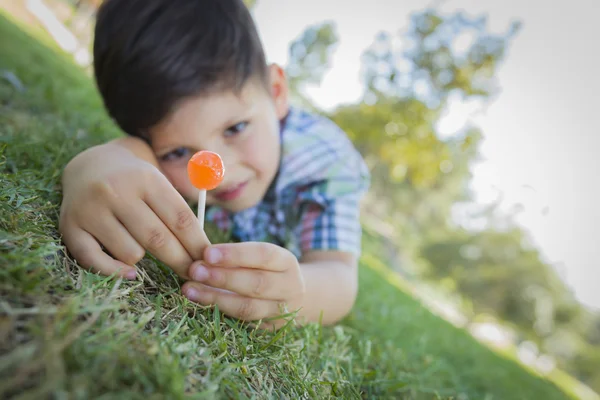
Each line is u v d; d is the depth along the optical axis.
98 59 0.46
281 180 0.51
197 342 0.23
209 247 0.28
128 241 0.27
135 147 0.39
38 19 1.94
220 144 0.43
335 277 0.41
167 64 0.41
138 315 0.22
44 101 0.64
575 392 1.36
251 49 0.46
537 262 4.49
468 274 4.47
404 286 1.52
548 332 4.55
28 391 0.14
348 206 0.51
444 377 0.55
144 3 0.44
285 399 0.24
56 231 0.28
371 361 0.42
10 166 0.36
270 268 0.29
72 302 0.18
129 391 0.16
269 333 0.30
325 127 0.59
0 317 0.16
